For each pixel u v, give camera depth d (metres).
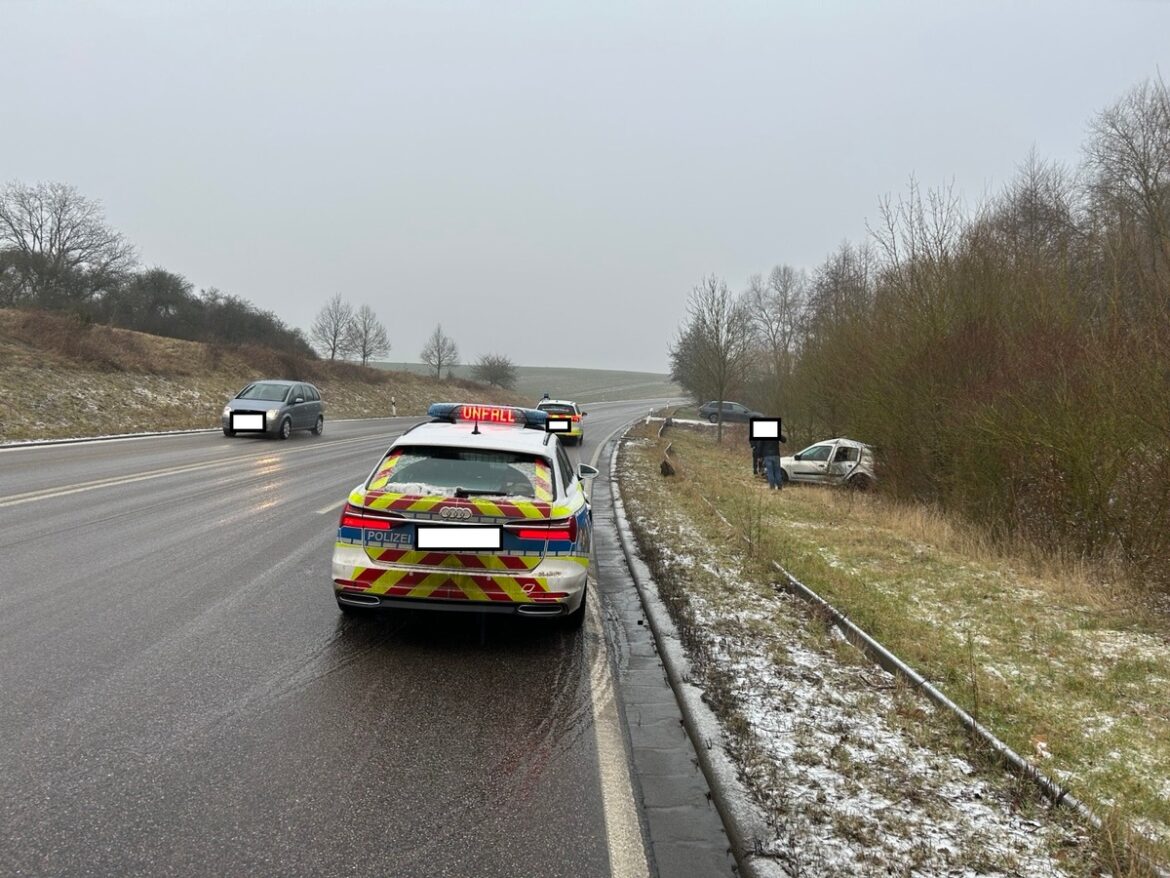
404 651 4.84
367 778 3.23
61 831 2.72
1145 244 8.79
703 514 11.17
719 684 4.40
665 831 2.96
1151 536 7.57
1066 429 8.61
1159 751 3.90
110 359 24.78
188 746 3.42
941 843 2.86
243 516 8.98
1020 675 5.00
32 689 3.94
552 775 3.35
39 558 6.59
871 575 7.93
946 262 12.70
